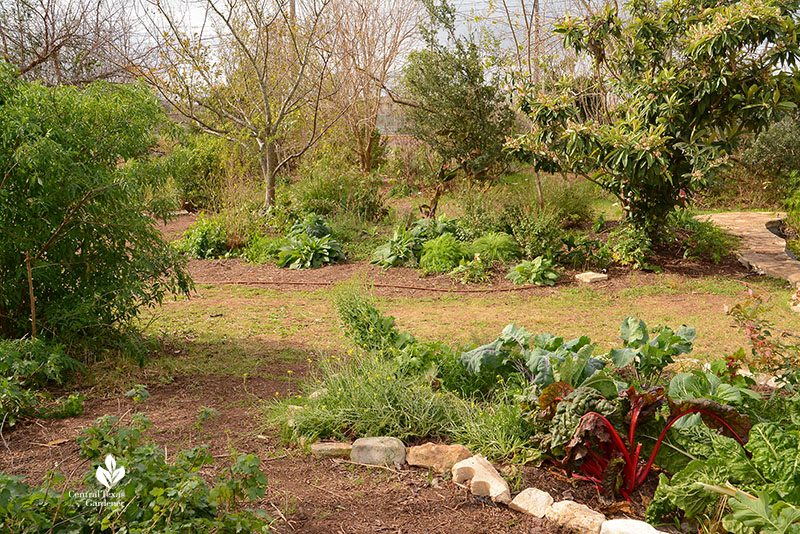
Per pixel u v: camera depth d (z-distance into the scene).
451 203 14.45
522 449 3.44
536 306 7.89
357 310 5.14
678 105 8.80
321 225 11.81
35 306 5.00
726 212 14.63
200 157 16.41
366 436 3.65
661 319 7.08
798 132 15.17
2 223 4.53
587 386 3.52
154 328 6.48
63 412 4.03
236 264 10.71
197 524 2.21
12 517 2.16
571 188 13.02
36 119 4.58
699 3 9.38
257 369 5.22
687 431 3.29
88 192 4.73
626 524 2.69
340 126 19.34
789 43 8.30
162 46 12.90
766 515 2.37
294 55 14.95
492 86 16.28
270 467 3.33
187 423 3.92
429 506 2.96
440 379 4.32
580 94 10.58
